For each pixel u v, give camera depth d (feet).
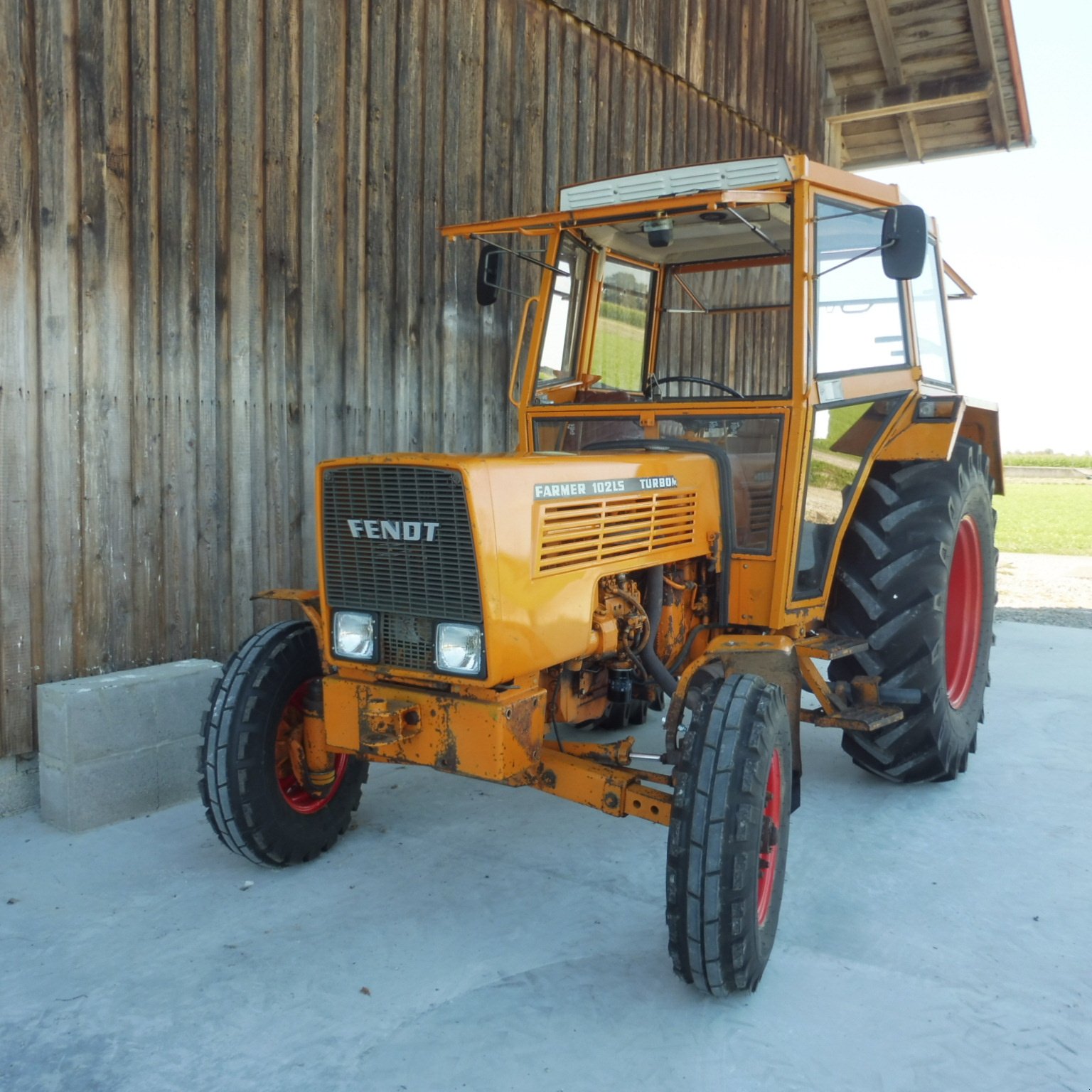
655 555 10.80
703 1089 7.58
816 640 12.68
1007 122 34.42
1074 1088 7.61
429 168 18.48
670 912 8.46
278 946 9.64
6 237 12.28
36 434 12.80
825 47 33.76
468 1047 8.06
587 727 16.26
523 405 13.21
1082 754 15.88
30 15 12.42
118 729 12.71
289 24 15.75
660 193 11.58
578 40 21.99
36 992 8.79
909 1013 8.60
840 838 12.41
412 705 9.38
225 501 15.28
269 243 15.69
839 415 12.40
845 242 12.35
